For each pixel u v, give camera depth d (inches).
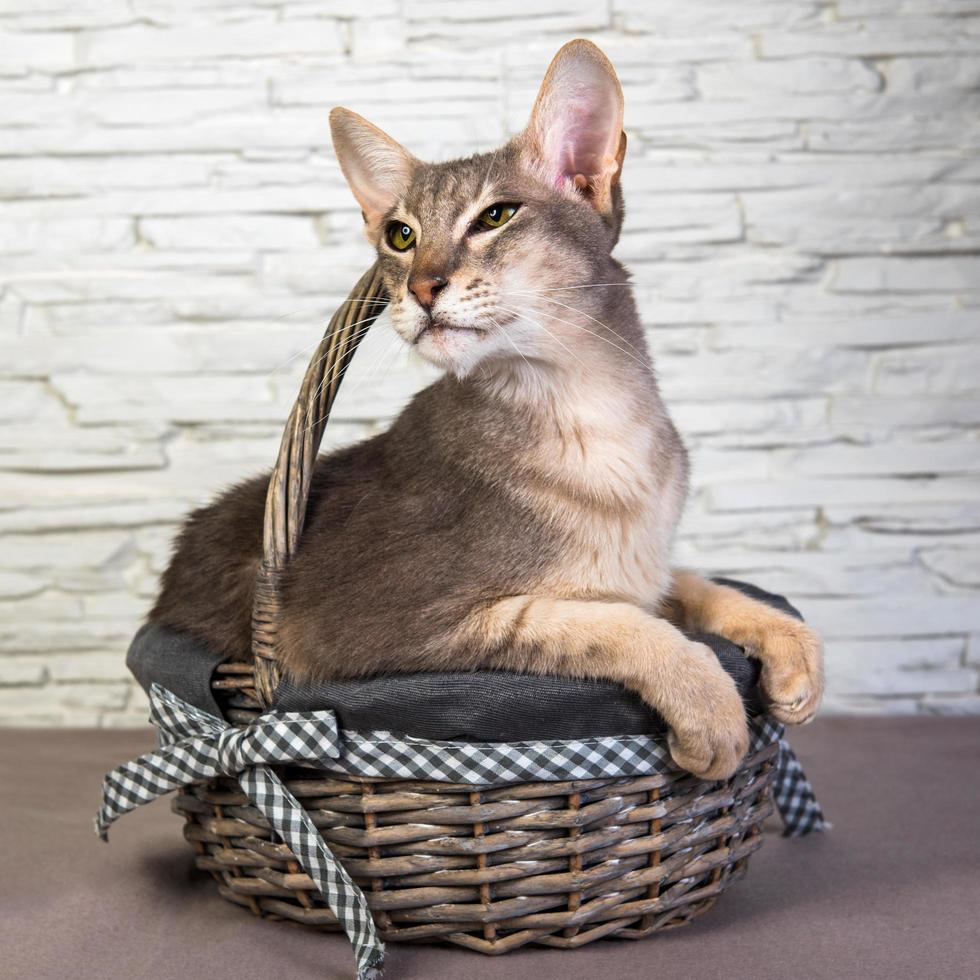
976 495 86.0
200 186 83.3
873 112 82.8
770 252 84.0
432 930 45.7
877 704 87.6
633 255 84.0
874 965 45.1
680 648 45.2
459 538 49.3
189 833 51.1
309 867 44.6
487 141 82.6
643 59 82.0
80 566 85.7
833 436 85.5
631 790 44.8
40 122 82.6
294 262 84.0
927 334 84.7
